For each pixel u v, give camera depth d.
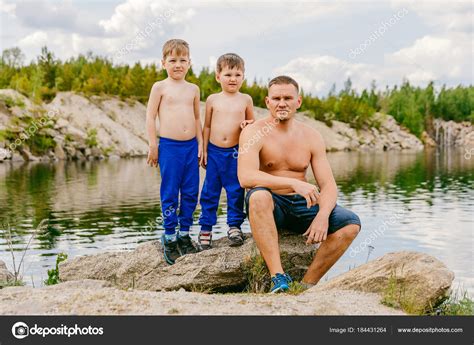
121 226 12.84
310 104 94.12
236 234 6.42
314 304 4.47
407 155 63.56
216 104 6.55
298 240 6.25
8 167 39.19
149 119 6.40
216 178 6.56
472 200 18.16
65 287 4.93
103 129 64.25
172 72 6.42
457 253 9.75
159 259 6.39
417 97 106.62
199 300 4.41
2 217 14.34
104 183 25.33
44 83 70.94
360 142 89.06
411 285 4.80
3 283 6.42
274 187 5.67
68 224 13.15
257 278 5.99
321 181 6.03
